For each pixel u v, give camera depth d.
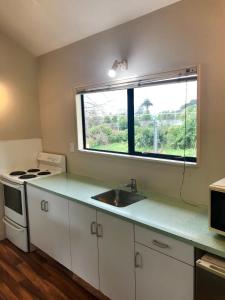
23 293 2.35
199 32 1.85
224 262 1.38
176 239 1.54
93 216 2.11
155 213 1.87
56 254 2.62
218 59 1.78
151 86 2.24
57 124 3.36
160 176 2.25
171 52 2.03
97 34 2.61
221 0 1.73
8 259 2.92
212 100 1.84
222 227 1.46
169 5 2.00
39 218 2.79
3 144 3.33
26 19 2.78
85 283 2.45
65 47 3.03
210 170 1.91
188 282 1.52
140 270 1.80
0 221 3.37
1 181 3.24
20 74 3.42
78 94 2.96
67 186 2.64
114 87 2.53
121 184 2.62
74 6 2.34
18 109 3.44
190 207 1.98
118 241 1.93
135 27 2.26
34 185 2.76
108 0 2.14
